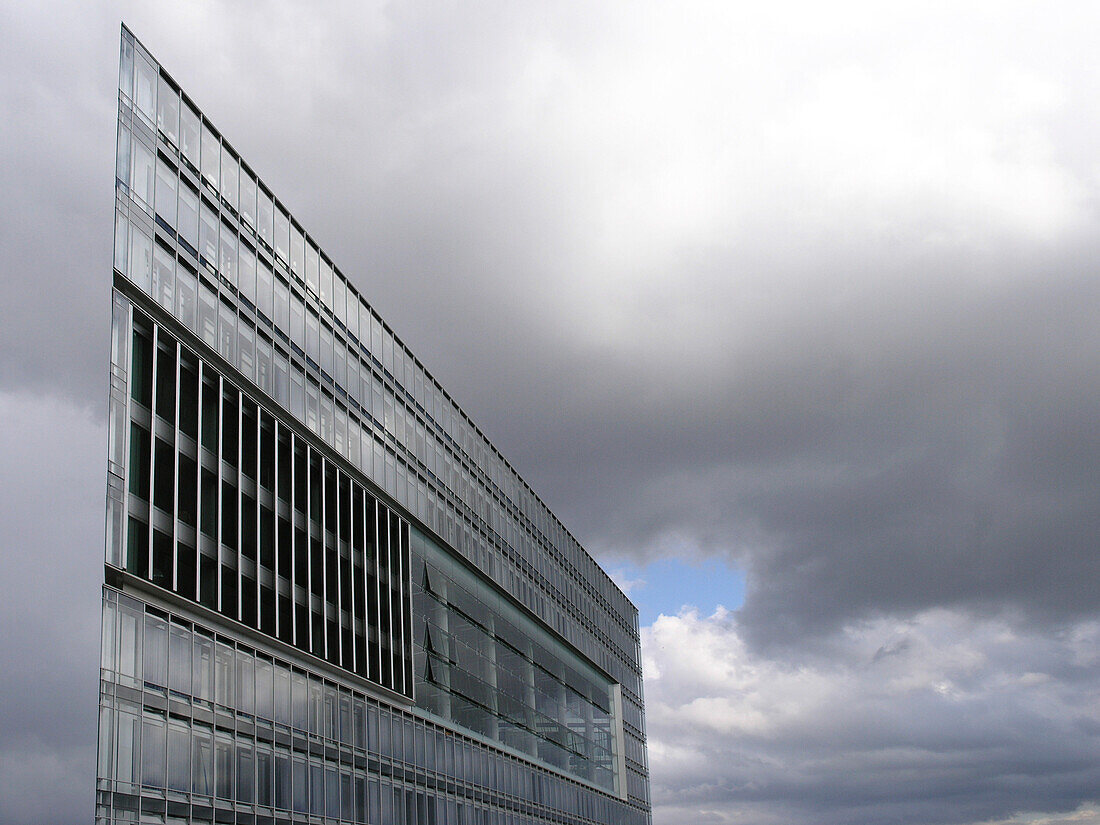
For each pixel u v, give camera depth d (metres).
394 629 61.00
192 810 40.38
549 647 90.38
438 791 63.06
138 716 38.34
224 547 45.59
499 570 79.75
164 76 45.56
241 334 48.84
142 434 41.34
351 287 61.22
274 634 48.22
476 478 77.81
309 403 54.38
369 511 60.16
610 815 100.94
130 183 42.41
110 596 38.00
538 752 83.31
